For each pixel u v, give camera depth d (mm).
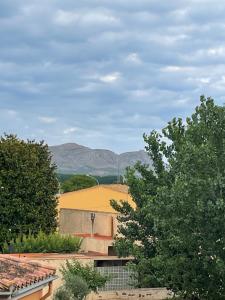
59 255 34031
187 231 21094
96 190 56688
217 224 20422
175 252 24031
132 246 30578
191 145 21484
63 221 52688
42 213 47031
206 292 22562
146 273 29391
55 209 48438
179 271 22703
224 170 20891
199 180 20469
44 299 18594
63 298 28266
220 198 20172
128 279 36188
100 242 39938
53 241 38906
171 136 31188
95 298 32969
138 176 32031
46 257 32375
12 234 44875
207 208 20219
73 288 29203
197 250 21609
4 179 45750
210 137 22531
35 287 16875
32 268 18188
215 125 22375
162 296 34750
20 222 46000
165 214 21719
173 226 21578
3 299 14836
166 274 24016
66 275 29953
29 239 38750
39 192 46812
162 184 29688
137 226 31625
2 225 45250
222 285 22047
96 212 47969
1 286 14781
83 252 39750
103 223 46750
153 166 31672
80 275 31422
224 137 22156
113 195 55500
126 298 33938
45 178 47781
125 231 31875
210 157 21094
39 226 46469
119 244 31062
